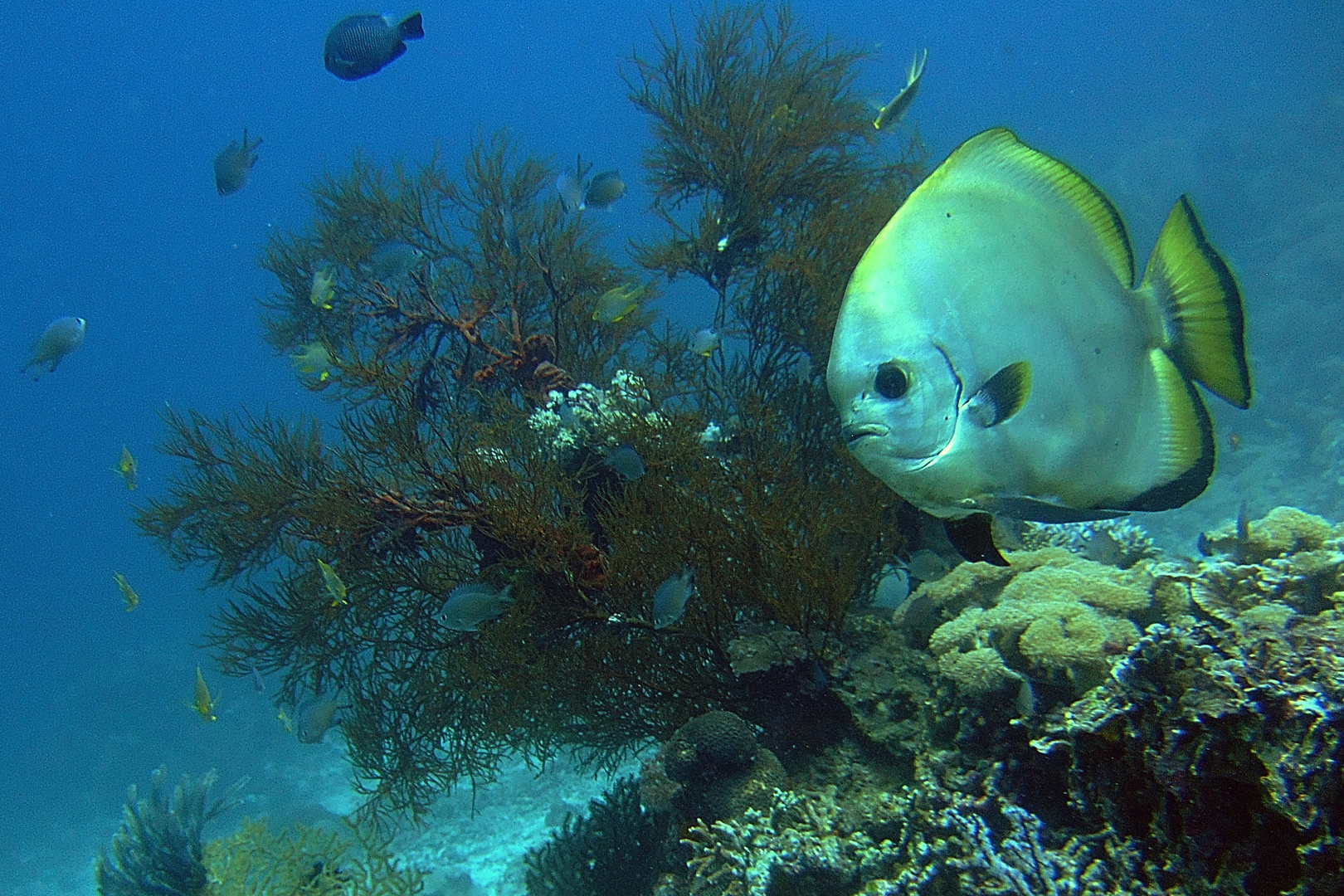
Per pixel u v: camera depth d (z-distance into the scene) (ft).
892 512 17.52
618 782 20.58
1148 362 3.55
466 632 18.45
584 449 18.90
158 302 276.00
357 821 20.52
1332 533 13.10
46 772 59.21
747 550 15.55
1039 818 9.56
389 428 17.76
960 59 336.29
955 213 3.74
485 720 17.90
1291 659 7.33
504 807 32.89
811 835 11.52
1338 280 64.54
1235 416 55.36
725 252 26.40
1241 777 7.18
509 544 17.06
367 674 19.86
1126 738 8.38
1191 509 48.19
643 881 17.58
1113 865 8.41
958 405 3.59
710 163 26.53
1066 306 3.61
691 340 22.21
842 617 15.23
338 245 29.58
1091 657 10.05
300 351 28.09
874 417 3.66
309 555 19.98
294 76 329.52
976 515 3.82
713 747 13.64
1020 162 3.77
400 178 29.89
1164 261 3.56
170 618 95.20
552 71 374.02
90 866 49.65
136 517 21.76
